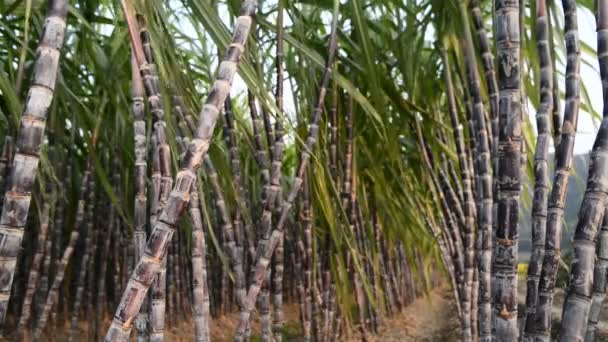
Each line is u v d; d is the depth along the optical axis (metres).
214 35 0.84
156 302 0.76
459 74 1.42
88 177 1.55
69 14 1.18
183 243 2.15
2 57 1.36
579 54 0.58
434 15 1.25
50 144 1.47
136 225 0.74
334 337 1.75
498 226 0.55
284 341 2.03
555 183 0.57
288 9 1.18
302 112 1.42
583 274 0.50
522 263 3.07
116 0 1.06
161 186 0.71
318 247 1.69
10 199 0.47
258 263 1.00
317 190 1.32
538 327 0.56
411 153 1.86
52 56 0.48
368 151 1.57
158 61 0.75
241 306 1.04
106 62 1.24
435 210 2.07
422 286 2.71
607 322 1.65
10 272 0.47
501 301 0.55
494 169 0.89
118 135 1.47
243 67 0.81
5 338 1.72
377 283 1.71
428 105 1.49
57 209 1.67
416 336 2.09
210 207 1.98
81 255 1.90
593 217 0.50
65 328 1.93
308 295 1.47
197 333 0.86
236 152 1.13
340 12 1.35
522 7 0.99
